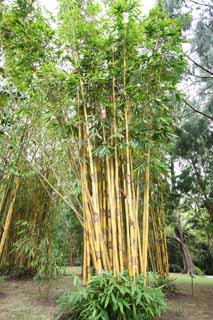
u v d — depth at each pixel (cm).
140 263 267
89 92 299
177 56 296
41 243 377
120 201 278
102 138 291
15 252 491
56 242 414
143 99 298
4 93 337
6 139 372
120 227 267
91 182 293
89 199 282
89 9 298
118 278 244
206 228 663
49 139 382
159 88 304
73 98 302
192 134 499
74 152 305
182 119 507
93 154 283
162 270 409
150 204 407
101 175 290
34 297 360
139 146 277
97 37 284
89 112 303
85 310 234
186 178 544
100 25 297
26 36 289
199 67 465
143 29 284
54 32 295
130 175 277
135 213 272
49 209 460
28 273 491
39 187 483
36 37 289
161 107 302
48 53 300
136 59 291
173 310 314
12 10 317
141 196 328
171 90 321
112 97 292
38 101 326
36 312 293
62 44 301
